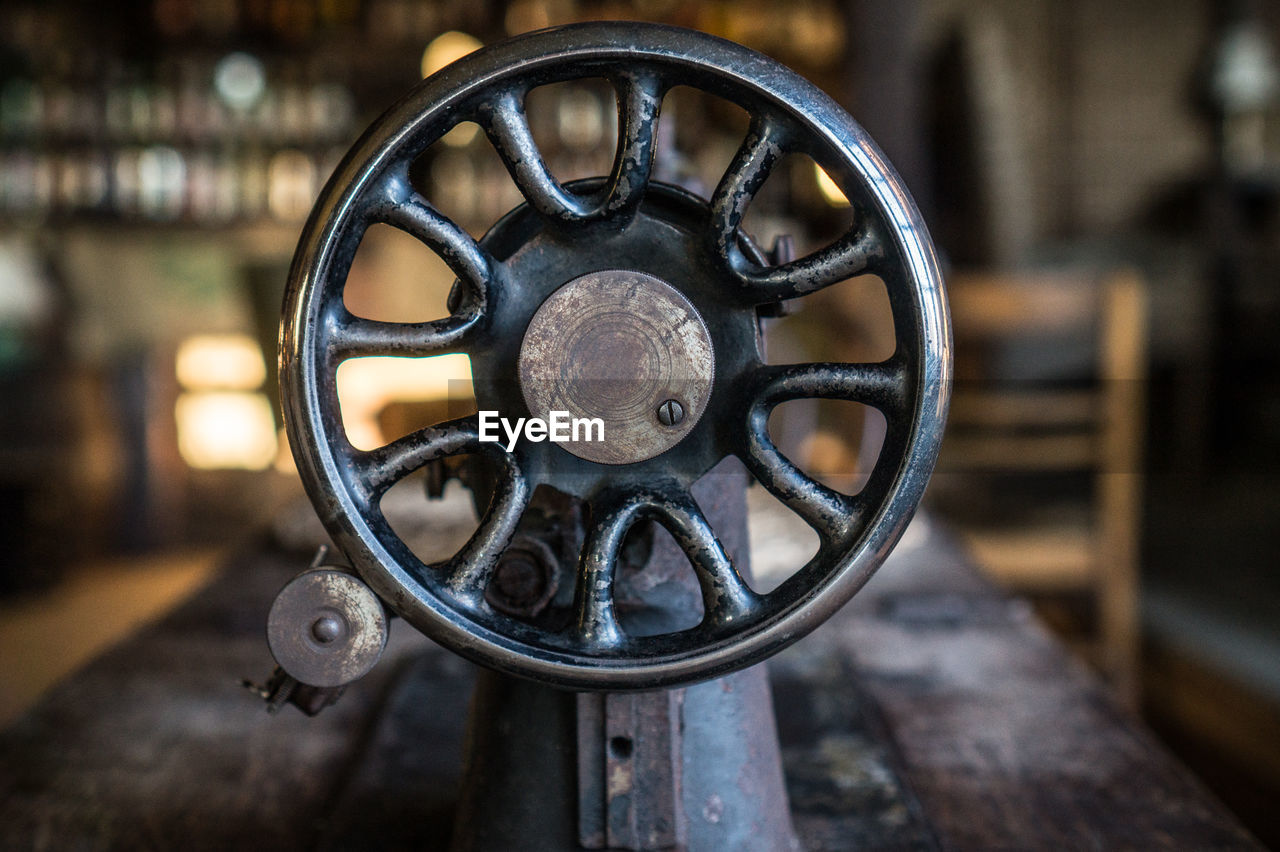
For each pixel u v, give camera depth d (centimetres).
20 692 159
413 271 220
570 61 36
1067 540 162
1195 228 349
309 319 36
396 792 48
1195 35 348
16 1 218
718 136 193
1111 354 145
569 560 40
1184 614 189
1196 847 45
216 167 225
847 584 37
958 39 236
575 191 38
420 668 60
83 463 221
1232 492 289
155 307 237
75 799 49
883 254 36
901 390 37
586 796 40
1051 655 63
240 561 86
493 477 41
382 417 52
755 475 37
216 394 239
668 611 41
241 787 50
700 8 209
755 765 43
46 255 232
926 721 55
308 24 224
